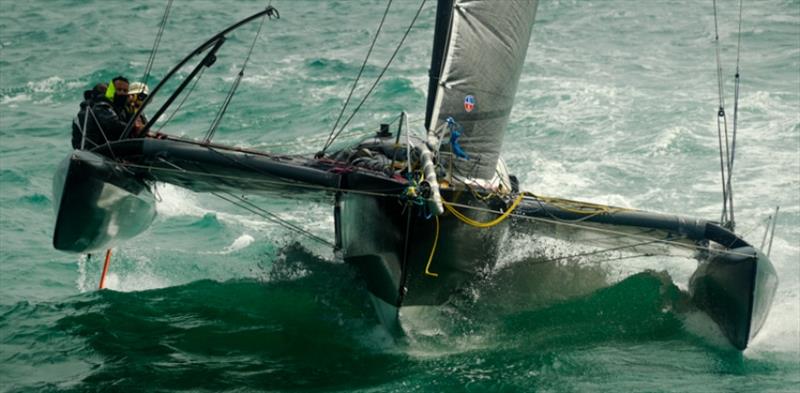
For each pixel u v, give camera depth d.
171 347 18.91
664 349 18.86
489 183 20.25
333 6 77.56
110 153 19.20
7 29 69.56
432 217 17.83
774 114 39.41
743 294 18.83
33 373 17.64
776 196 29.33
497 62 19.20
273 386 17.06
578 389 16.77
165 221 28.61
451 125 19.03
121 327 19.98
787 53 52.97
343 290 21.80
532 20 19.52
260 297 21.83
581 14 70.25
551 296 21.06
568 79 48.31
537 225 20.48
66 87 51.91
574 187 31.06
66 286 23.20
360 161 19.83
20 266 24.52
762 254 19.55
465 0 18.66
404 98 45.81
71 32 67.81
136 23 71.12
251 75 52.69
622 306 20.84
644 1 74.12
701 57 53.62
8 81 53.38
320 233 27.31
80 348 18.83
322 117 42.62
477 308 20.31
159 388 16.95
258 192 20.97
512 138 37.44
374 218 18.16
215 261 24.97
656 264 23.62
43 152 38.09
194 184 20.81
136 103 21.30
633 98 43.22
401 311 18.77
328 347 18.97
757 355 18.61
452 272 19.09
